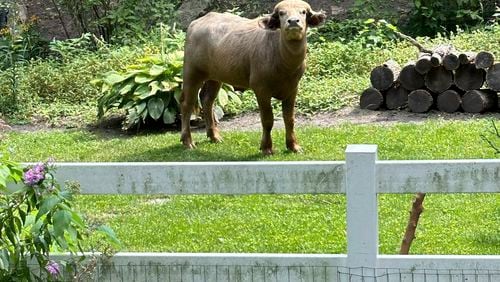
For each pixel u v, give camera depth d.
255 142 14.55
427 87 15.66
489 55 15.20
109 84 16.59
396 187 6.11
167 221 10.71
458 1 21.19
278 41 13.18
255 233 10.14
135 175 6.43
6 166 6.48
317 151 13.62
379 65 17.58
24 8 23.67
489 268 6.08
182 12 23.19
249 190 6.32
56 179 6.49
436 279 6.14
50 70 19.39
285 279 6.28
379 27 20.33
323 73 18.50
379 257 6.16
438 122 14.69
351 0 24.06
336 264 6.21
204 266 6.36
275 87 13.42
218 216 10.81
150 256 6.41
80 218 6.35
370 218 6.12
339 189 6.22
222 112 16.45
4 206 6.32
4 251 6.32
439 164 6.06
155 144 14.86
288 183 6.27
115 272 6.46
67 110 17.89
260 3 23.81
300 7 13.01
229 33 13.97
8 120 17.66
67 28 24.50
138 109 16.23
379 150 13.30
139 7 21.84
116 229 10.43
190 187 6.39
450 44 17.27
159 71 16.36
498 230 9.87
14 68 18.62
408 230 7.66
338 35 21.12
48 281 6.34
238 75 13.83
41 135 16.08
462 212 10.53
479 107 15.27
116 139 15.61
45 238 6.30
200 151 14.19
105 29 22.78
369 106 16.14
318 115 16.23
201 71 14.41
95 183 6.48
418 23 22.00
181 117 14.93
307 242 9.71
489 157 12.51
